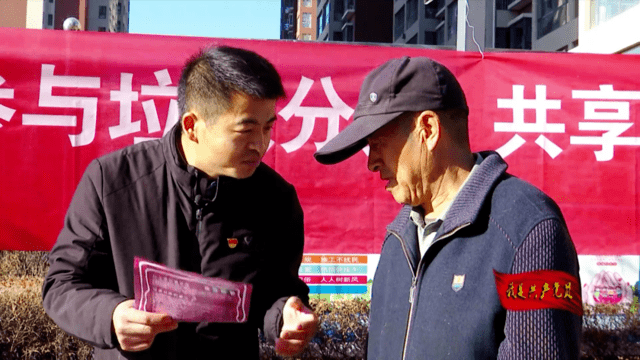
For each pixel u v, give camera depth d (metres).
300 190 3.34
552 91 3.42
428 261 1.37
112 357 1.60
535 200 1.28
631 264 3.41
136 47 3.29
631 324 3.40
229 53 1.48
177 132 1.67
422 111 1.35
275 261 1.74
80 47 3.25
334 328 3.34
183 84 1.54
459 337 1.26
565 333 1.19
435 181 1.40
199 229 1.61
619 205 3.41
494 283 1.25
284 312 1.53
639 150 3.43
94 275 1.59
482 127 3.39
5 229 3.17
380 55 3.41
